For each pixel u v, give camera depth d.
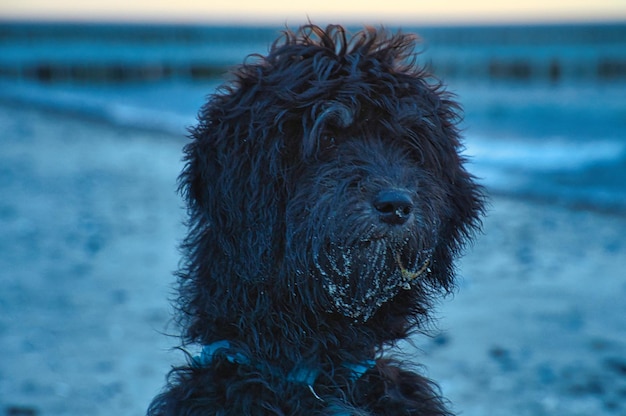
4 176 16.95
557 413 6.09
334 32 4.20
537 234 11.13
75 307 8.59
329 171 3.73
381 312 3.97
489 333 7.64
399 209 3.58
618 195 13.19
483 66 50.47
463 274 9.39
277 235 3.79
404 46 4.33
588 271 9.45
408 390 3.97
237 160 3.79
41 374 6.91
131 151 20.56
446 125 4.15
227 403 3.68
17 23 54.56
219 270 3.84
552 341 7.45
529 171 15.84
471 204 4.12
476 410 6.14
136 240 11.38
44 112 30.23
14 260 10.45
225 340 3.82
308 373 3.78
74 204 13.99
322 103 3.80
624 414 6.08
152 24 57.12
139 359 7.21
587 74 48.94
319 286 3.75
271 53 4.13
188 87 49.56
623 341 7.43
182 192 4.10
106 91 44.88
